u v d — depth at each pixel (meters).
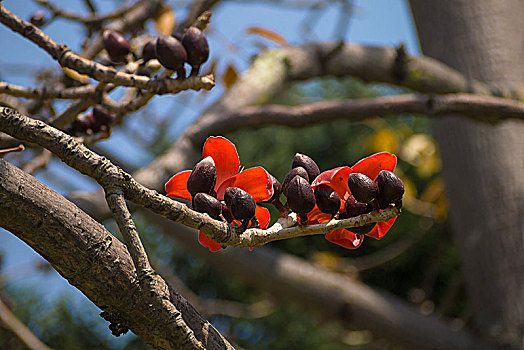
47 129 2.70
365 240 11.81
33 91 2.99
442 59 5.71
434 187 7.46
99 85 3.02
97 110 3.12
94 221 2.73
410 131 7.98
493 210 5.72
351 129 14.07
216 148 2.78
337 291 6.12
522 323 5.54
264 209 2.78
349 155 13.91
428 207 7.51
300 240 12.52
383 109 4.40
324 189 2.77
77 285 2.72
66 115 3.05
